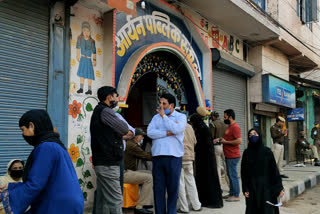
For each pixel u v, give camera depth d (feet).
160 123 14.58
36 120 7.63
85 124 17.51
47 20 16.19
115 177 12.43
